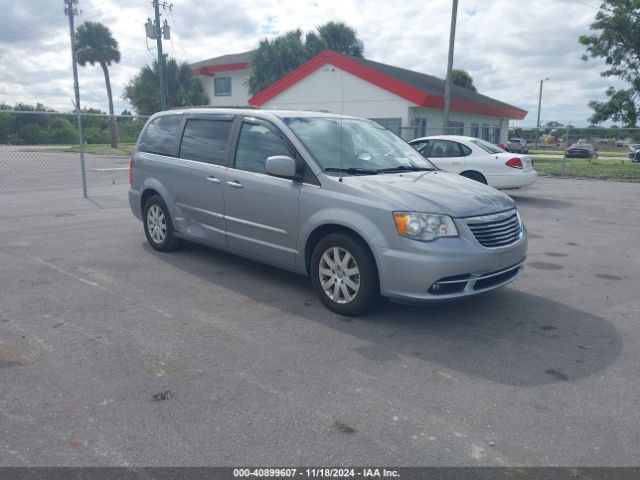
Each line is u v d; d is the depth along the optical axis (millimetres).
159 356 3932
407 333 4438
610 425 3135
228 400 3340
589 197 13344
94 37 40938
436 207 4359
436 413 3232
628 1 28172
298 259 5078
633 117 29531
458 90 31797
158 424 3068
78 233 8094
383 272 4367
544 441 2967
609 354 4105
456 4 19438
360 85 23031
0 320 4555
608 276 6254
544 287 5781
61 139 16297
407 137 22250
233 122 5828
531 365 3896
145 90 32656
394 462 2773
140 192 7000
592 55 29750
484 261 4359
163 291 5391
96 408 3225
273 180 5195
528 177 11812
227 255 6836
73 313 4746
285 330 4453
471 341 4301
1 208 10531
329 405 3303
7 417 3117
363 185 4621
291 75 24766
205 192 5953
